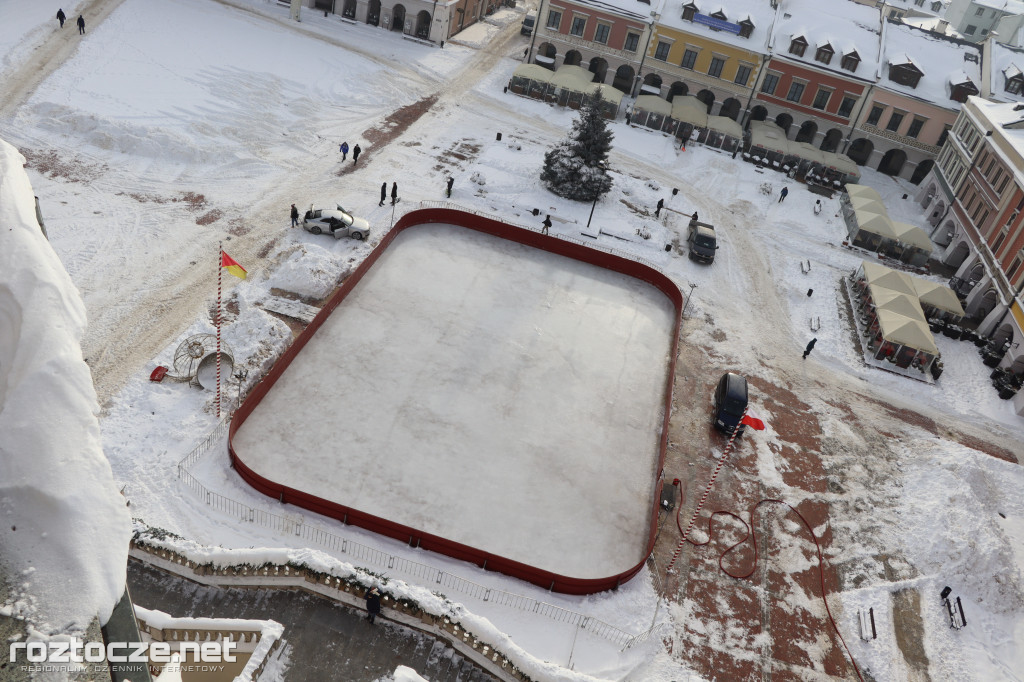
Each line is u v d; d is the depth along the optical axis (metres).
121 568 4.37
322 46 62.09
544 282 38.78
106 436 25.08
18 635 3.89
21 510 4.16
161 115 46.25
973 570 26.84
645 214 48.66
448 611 19.22
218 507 23.42
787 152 59.09
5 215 4.75
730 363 36.38
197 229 37.53
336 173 45.44
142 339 29.95
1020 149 45.44
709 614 23.81
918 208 58.75
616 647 21.94
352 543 22.91
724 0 65.69
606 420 30.34
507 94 62.28
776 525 27.72
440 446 27.23
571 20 66.12
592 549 24.75
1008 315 41.09
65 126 43.06
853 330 41.38
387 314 33.53
